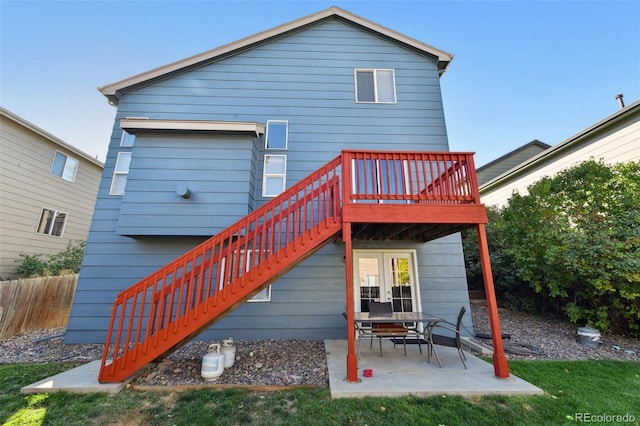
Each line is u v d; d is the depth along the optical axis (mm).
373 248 6223
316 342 5527
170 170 5797
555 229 5949
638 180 5496
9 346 5340
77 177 11172
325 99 7023
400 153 4289
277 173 6570
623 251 5230
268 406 2928
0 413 2789
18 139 9055
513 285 8188
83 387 3252
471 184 4188
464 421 2650
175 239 5961
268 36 7273
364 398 3072
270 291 5910
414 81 7230
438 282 6098
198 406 2936
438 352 4711
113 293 5723
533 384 3408
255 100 6953
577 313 5898
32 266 8805
